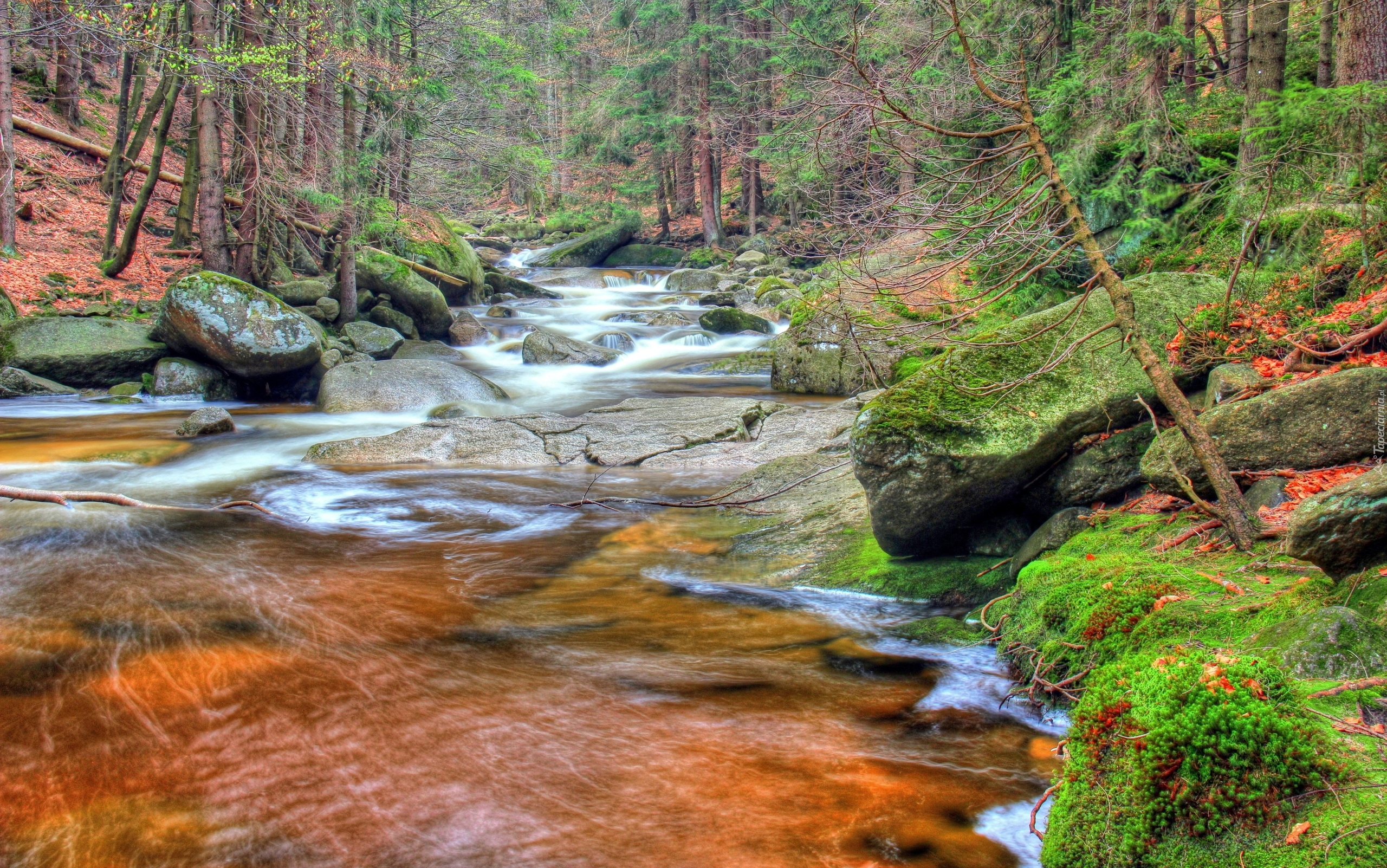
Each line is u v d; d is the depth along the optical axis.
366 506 8.17
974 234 5.40
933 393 5.78
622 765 3.67
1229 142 9.78
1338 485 3.72
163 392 14.22
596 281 30.81
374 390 13.48
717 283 28.53
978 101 8.13
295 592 5.82
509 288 26.73
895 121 5.29
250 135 17.09
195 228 21.31
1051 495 5.76
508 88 21.59
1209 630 3.77
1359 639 3.21
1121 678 3.22
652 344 20.33
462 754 3.76
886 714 4.13
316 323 15.28
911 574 5.79
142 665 4.63
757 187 37.50
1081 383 5.66
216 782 3.54
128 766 3.66
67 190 21.14
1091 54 10.33
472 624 5.29
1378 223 6.78
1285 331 5.82
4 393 13.80
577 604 5.66
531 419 10.98
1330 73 13.15
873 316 9.98
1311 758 2.62
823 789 3.48
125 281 18.06
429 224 21.62
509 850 3.11
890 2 9.50
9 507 7.87
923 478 5.59
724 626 5.27
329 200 16.67
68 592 5.77
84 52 23.67
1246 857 2.51
